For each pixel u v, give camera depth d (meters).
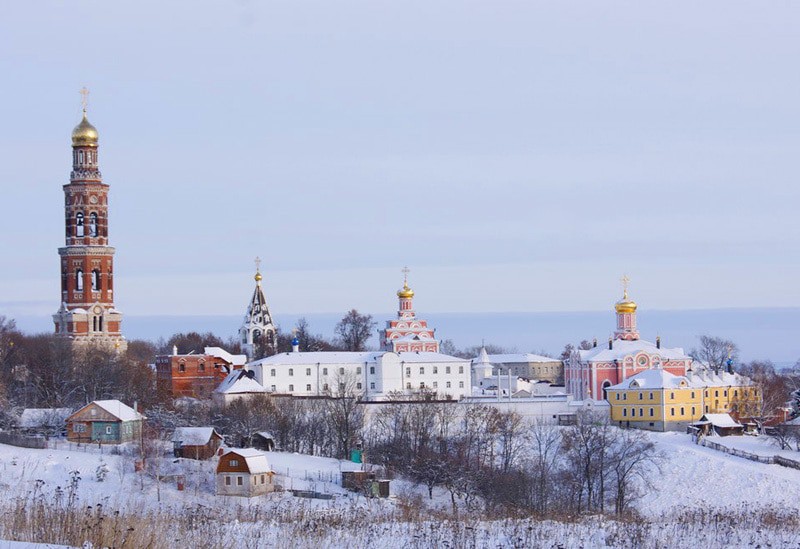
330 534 65.06
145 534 52.38
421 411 189.88
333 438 183.88
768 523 86.25
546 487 135.50
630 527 69.88
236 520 72.56
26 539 51.88
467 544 63.12
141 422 165.88
